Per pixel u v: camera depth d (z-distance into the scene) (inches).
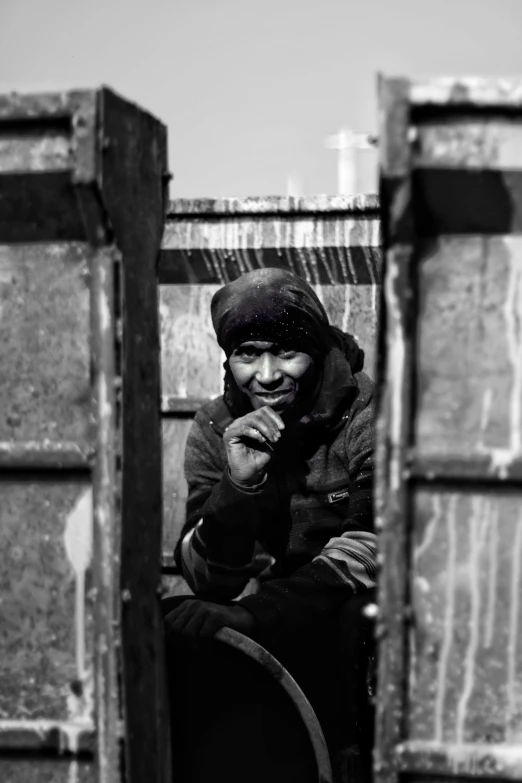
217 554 86.5
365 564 80.3
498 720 58.4
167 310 111.3
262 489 85.0
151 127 66.4
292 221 105.6
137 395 63.2
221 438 94.3
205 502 87.6
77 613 61.0
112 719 60.5
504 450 57.4
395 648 58.4
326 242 104.7
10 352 61.4
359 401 88.4
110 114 59.3
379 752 58.7
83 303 60.5
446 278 57.6
